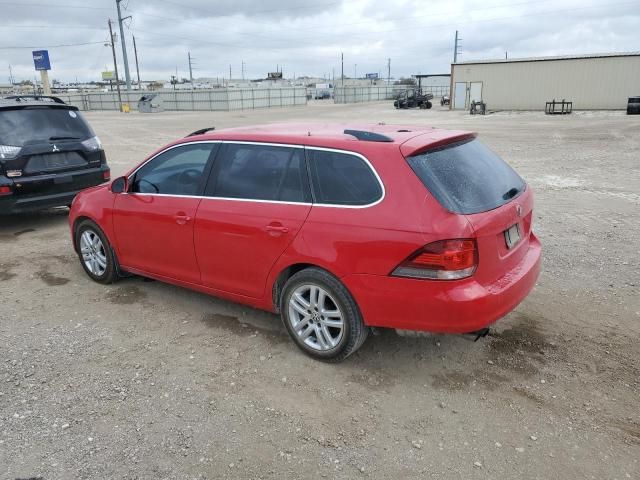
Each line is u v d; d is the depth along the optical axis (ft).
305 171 12.18
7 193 22.62
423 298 10.55
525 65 131.03
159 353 13.15
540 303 15.66
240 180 13.29
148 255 15.67
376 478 9.04
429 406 10.94
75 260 20.39
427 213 10.45
